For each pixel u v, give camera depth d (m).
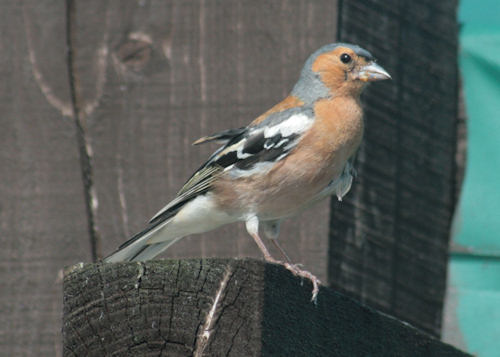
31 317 8.73
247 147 8.95
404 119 9.48
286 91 9.08
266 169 8.91
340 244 8.96
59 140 8.94
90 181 8.93
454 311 9.80
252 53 9.05
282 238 8.95
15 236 8.84
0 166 8.90
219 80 9.05
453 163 9.70
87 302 6.54
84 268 6.59
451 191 9.77
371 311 7.34
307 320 6.69
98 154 8.95
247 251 9.05
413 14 9.68
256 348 6.22
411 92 9.56
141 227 8.88
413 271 9.26
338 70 9.12
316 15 9.04
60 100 8.98
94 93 9.02
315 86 9.18
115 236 8.87
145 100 9.02
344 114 9.07
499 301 9.78
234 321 6.27
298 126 8.96
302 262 8.86
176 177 8.95
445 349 7.98
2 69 8.99
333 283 8.83
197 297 6.35
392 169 9.35
